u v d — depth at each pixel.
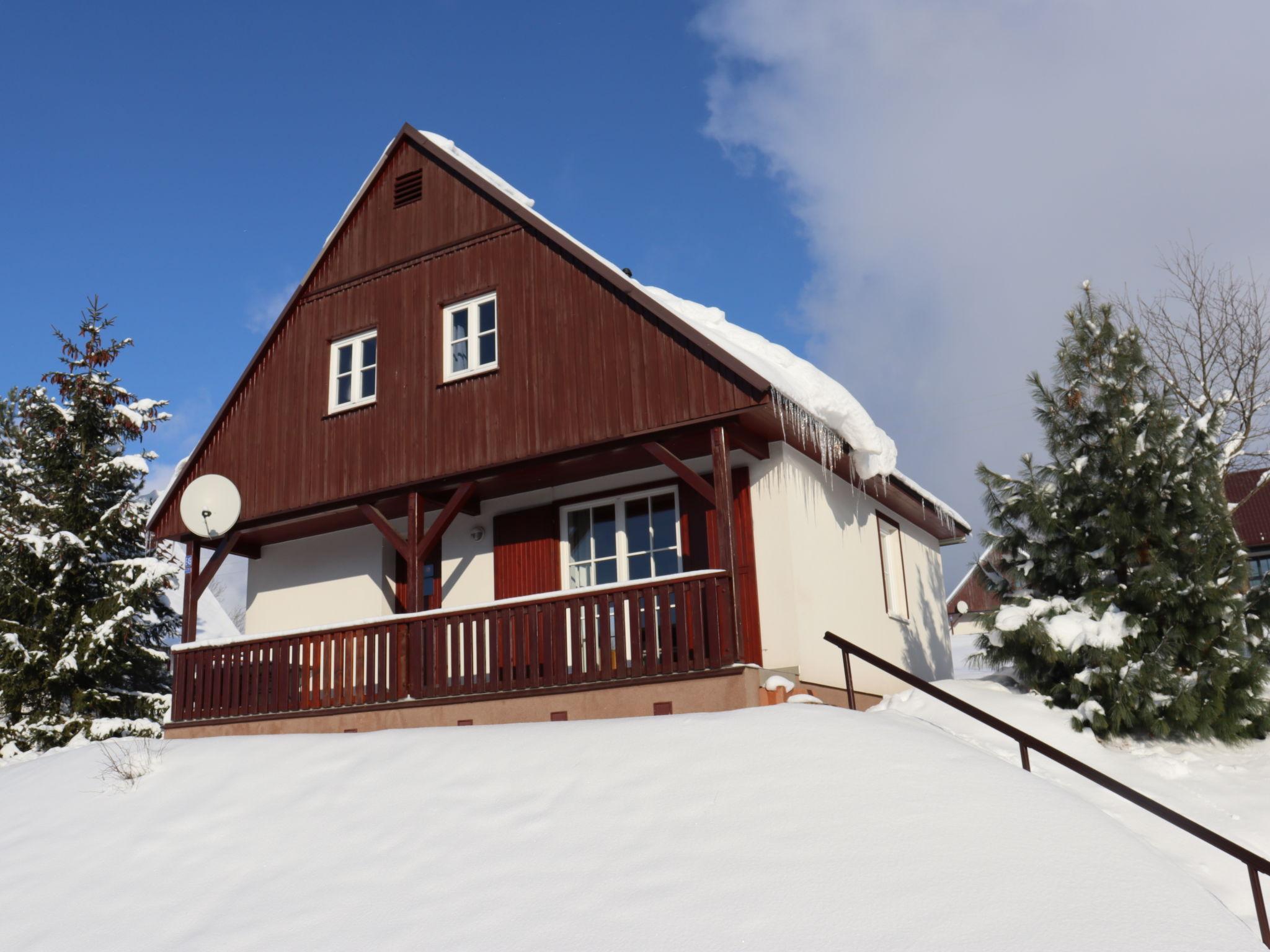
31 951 6.86
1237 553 10.86
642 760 7.71
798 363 12.95
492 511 13.70
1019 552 11.78
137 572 18.55
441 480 12.72
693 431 11.00
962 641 36.44
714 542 11.95
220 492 14.27
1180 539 10.94
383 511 14.05
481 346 13.19
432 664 11.70
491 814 7.41
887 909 5.41
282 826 7.97
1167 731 10.29
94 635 17.59
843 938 5.22
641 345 11.55
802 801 6.67
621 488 12.77
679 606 10.34
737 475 11.89
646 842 6.55
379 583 14.30
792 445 11.84
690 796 7.03
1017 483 11.84
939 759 7.02
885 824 6.24
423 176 14.26
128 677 19.38
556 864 6.54
